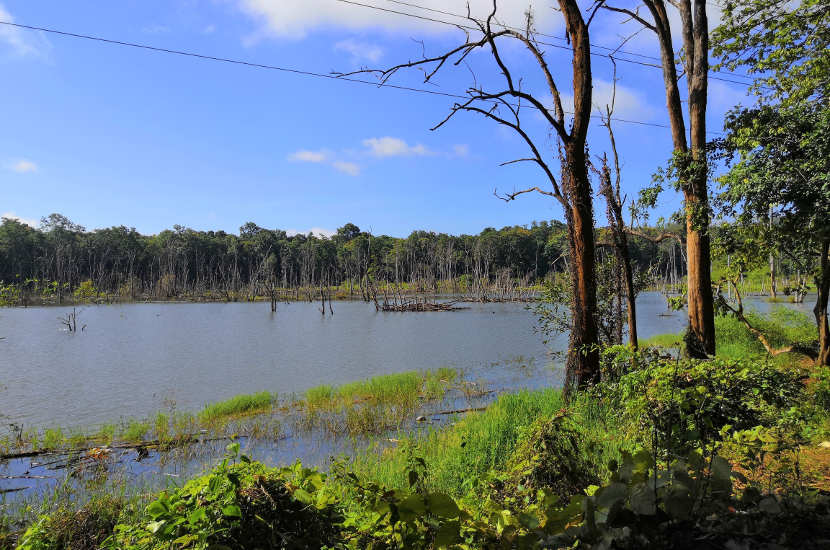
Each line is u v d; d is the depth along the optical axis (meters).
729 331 18.42
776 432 3.99
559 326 13.09
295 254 133.50
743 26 11.66
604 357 9.19
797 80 10.72
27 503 7.41
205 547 1.95
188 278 124.94
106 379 20.61
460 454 7.08
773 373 5.29
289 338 36.03
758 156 9.03
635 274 12.55
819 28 10.49
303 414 13.51
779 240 9.66
